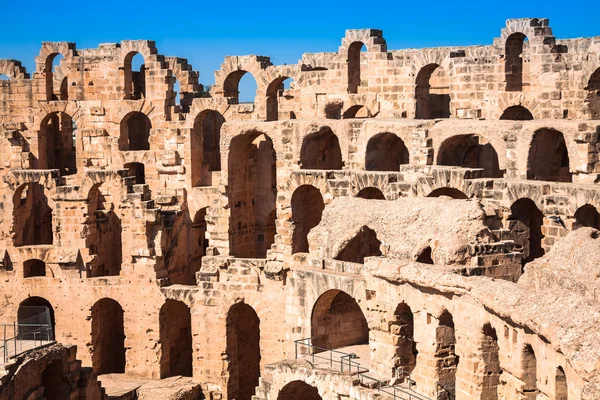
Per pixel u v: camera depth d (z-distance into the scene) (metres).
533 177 78.94
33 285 92.69
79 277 91.44
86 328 91.56
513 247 66.81
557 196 70.94
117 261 97.44
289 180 85.00
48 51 107.00
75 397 78.06
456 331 62.19
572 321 51.06
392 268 67.94
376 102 94.00
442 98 95.06
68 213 91.94
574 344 49.47
